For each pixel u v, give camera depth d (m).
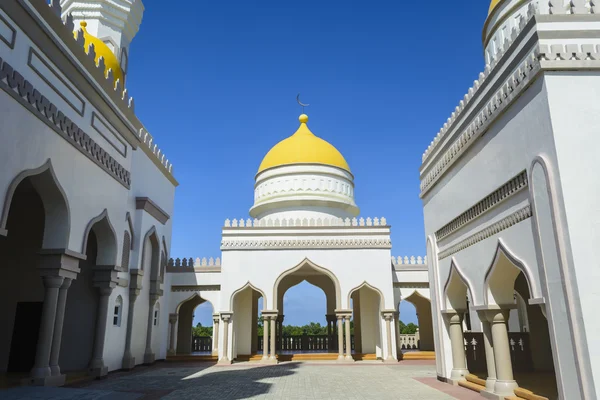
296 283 18.72
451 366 9.35
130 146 10.84
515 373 9.94
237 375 11.04
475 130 7.70
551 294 5.48
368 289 16.66
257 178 19.89
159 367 13.32
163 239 16.00
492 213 7.24
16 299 10.22
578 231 5.20
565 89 5.64
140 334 13.65
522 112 6.25
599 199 5.30
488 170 7.29
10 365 9.88
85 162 8.55
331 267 15.36
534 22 5.89
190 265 16.83
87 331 10.43
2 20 6.27
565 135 5.48
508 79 6.59
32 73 6.91
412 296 18.31
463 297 9.36
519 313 13.44
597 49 5.75
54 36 7.34
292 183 18.62
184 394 7.90
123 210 10.37
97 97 8.95
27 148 6.71
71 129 7.95
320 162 18.91
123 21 16.41
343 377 10.51
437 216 9.80
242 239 15.50
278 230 15.59
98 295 10.63
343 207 18.98
